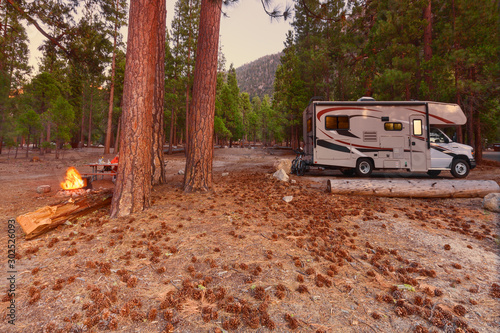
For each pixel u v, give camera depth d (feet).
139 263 11.97
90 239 14.20
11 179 36.86
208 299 9.53
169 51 100.83
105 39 42.57
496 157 68.23
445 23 50.24
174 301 9.36
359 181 25.22
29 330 8.23
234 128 174.60
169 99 94.38
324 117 36.52
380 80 50.78
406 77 47.65
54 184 32.86
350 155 36.24
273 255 12.75
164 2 29.45
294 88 94.32
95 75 46.42
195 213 18.54
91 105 126.82
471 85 41.32
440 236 15.56
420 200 23.63
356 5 69.05
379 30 54.44
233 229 15.75
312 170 49.90
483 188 23.09
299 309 9.20
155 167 28.84
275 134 182.91
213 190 25.22
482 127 55.21
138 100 18.26
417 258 12.99
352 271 11.65
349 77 72.38
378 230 16.49
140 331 8.24
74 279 10.68
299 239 14.65
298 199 23.45
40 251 13.10
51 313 8.92
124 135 18.26
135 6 17.94
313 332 8.22
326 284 10.58
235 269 11.48
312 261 12.37
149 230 15.48
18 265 11.81
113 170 33.96
